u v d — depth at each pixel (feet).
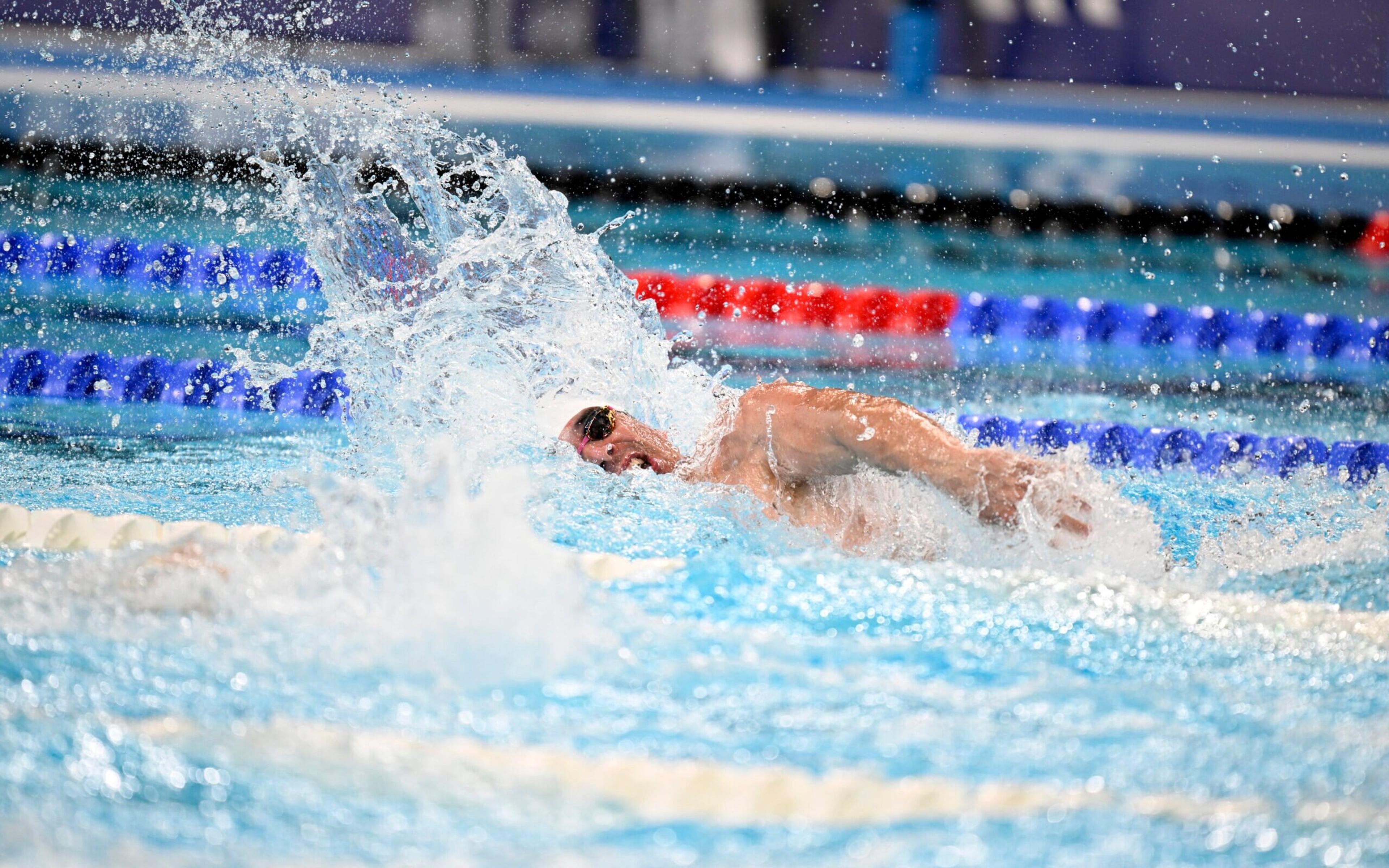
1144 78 119.65
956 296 66.39
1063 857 14.80
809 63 124.16
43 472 37.52
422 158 48.21
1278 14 116.47
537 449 33.55
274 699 18.88
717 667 20.74
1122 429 47.44
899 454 26.43
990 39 120.47
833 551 27.58
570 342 39.34
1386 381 57.11
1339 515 34.76
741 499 29.55
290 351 54.19
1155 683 20.56
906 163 97.81
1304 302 71.15
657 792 16.26
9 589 23.26
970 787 16.56
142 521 31.19
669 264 75.87
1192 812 15.93
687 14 123.13
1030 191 97.25
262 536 30.50
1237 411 51.31
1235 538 30.94
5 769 16.37
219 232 70.90
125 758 16.80
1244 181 96.94
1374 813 15.88
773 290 68.03
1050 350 61.82
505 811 15.69
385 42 116.16
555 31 122.11
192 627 21.66
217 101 87.20
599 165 96.17
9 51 95.55
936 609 23.88
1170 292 73.26
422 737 17.74
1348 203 93.91
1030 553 26.25
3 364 50.29
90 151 88.99
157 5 99.96
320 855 14.49
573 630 21.52
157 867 14.07
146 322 58.23
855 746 17.75
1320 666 21.53
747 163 97.25
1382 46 116.06
